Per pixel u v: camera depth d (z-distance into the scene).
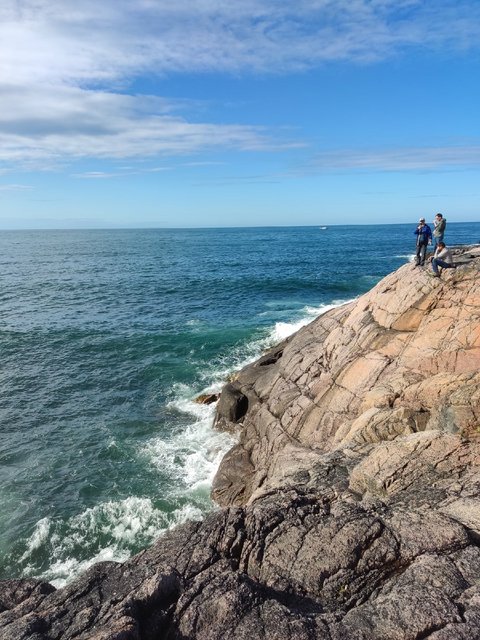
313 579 8.18
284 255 108.62
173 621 7.36
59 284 66.25
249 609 7.31
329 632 6.68
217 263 92.38
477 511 9.07
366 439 14.47
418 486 10.55
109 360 33.75
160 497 19.02
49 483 20.08
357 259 95.12
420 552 8.19
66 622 7.38
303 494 11.04
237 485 18.64
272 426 20.05
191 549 9.04
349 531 8.73
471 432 11.48
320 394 19.47
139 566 8.80
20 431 24.14
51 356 34.56
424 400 14.68
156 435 23.59
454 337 17.05
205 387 28.94
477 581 7.29
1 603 8.67
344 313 24.75
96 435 23.69
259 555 8.82
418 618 6.60
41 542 16.97
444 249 19.28
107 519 17.95
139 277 72.88
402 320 19.44
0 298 55.47
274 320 43.31
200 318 45.06
